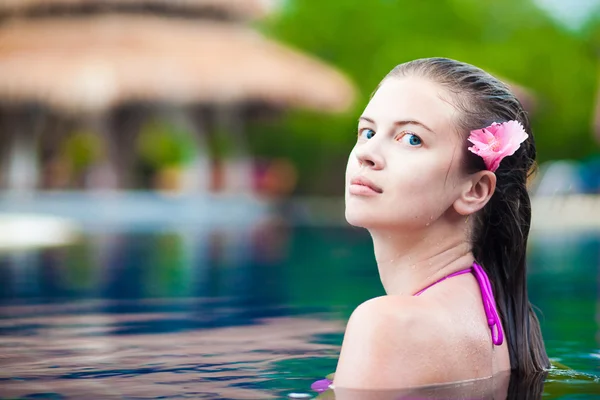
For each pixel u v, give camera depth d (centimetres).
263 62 1919
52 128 2402
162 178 2431
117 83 1736
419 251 222
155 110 2100
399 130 218
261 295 518
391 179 216
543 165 2675
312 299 493
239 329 356
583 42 3194
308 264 794
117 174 2100
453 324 206
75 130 2441
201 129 2089
